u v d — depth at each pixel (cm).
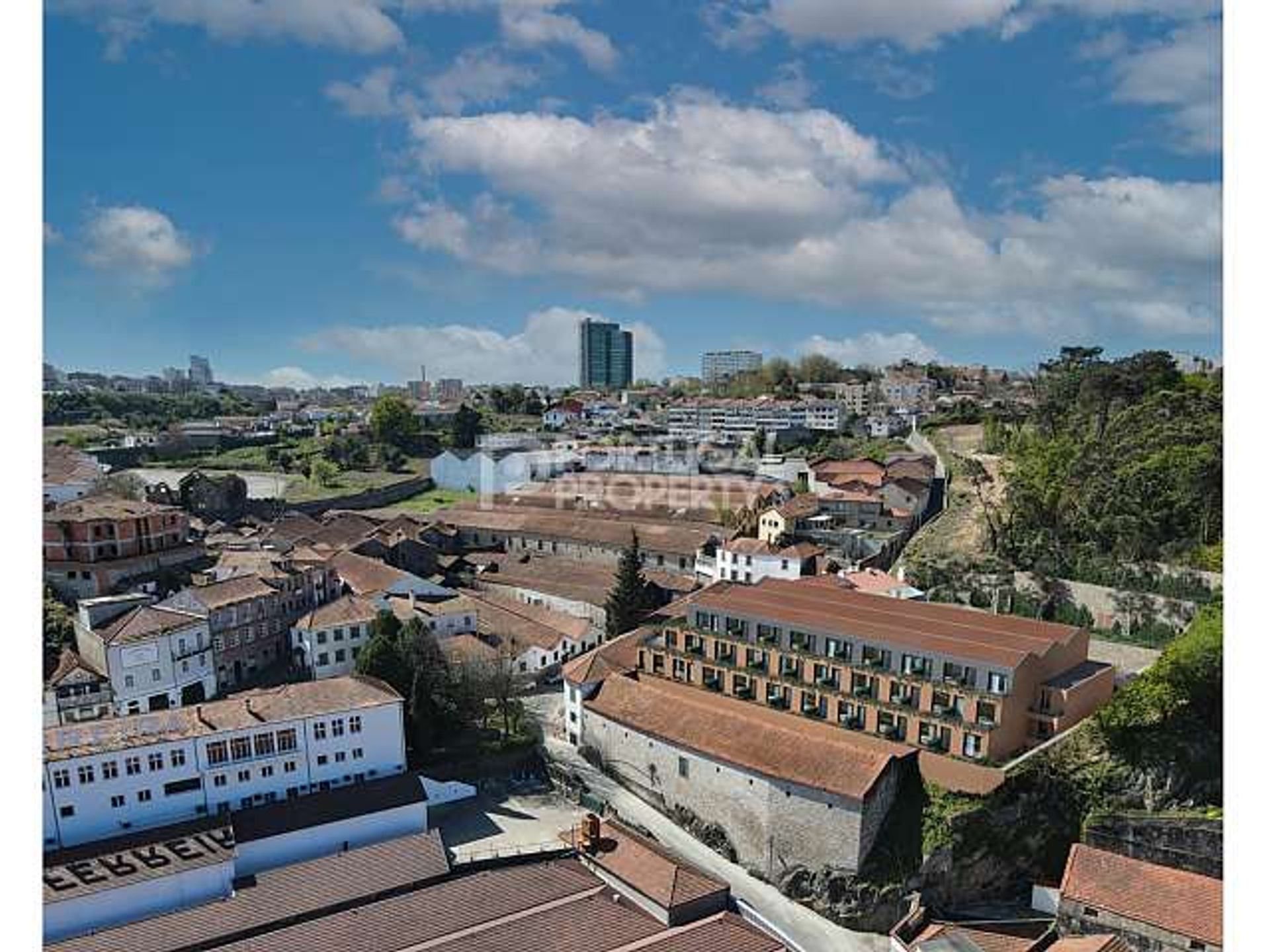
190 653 9931
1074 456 12975
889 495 15888
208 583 11119
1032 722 8175
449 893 7019
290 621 11500
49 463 16225
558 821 8612
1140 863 6831
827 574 12962
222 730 7794
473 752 9388
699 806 8575
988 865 7575
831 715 8844
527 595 14412
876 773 7556
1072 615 10994
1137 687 7894
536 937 6488
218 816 7556
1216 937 6181
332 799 7969
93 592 11125
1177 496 11056
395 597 12544
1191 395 13362
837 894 7475
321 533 16075
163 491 17500
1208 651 7794
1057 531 12006
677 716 9044
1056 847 7812
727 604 9850
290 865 7275
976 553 12575
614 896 7125
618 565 14662
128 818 7425
